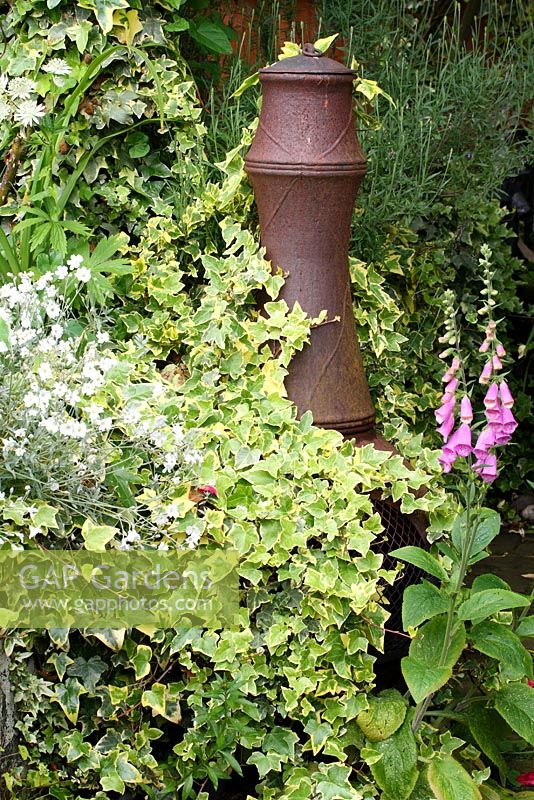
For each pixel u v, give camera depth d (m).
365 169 2.60
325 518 2.35
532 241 4.86
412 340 3.79
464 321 4.05
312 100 2.51
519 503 4.47
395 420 3.02
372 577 2.36
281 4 3.99
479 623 2.33
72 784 2.30
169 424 2.50
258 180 2.60
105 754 2.26
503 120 3.87
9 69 2.97
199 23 3.22
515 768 2.60
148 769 2.32
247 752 2.42
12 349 2.28
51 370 2.29
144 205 3.08
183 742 2.28
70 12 2.94
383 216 3.26
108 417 2.38
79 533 2.30
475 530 2.25
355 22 3.89
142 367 2.73
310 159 2.51
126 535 2.29
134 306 3.01
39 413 2.22
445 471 2.24
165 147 3.11
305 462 2.42
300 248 2.60
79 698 2.29
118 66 2.98
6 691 2.20
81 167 2.91
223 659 2.26
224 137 3.16
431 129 3.50
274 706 2.37
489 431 2.13
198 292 3.07
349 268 2.73
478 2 4.75
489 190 3.95
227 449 2.46
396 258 3.45
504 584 2.45
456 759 2.53
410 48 4.05
